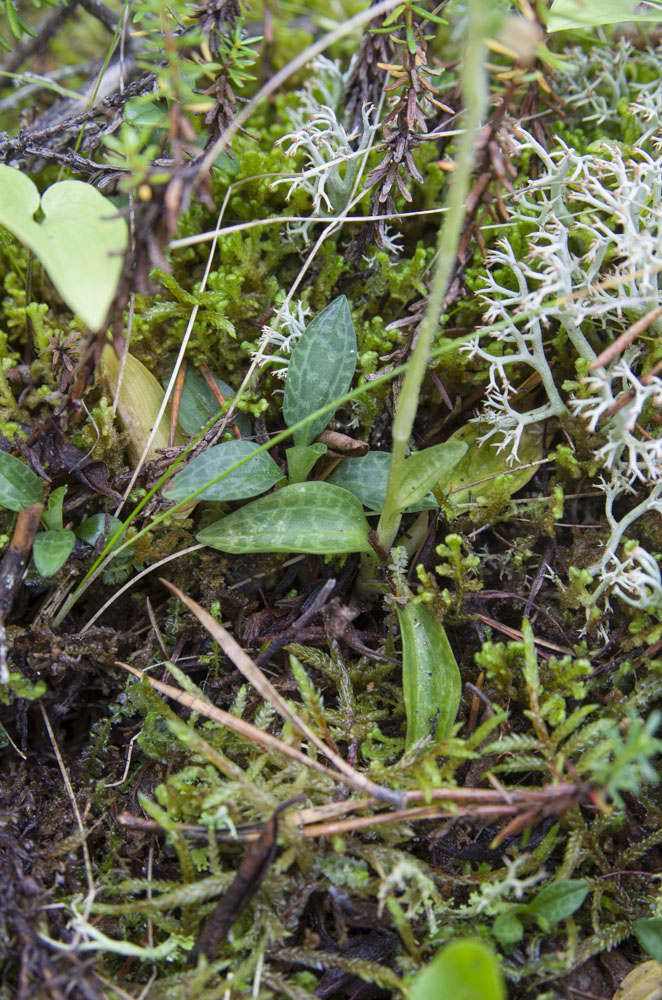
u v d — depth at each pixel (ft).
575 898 0.97
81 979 0.96
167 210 0.96
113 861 1.02
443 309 1.04
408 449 1.12
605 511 1.09
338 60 1.20
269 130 1.22
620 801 0.96
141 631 1.09
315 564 1.09
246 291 1.14
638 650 1.05
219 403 1.11
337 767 1.01
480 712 1.04
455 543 1.03
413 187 1.17
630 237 1.03
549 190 1.12
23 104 1.22
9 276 1.15
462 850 1.01
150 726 1.03
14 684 1.03
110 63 1.17
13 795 1.03
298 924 0.99
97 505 1.10
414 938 0.99
